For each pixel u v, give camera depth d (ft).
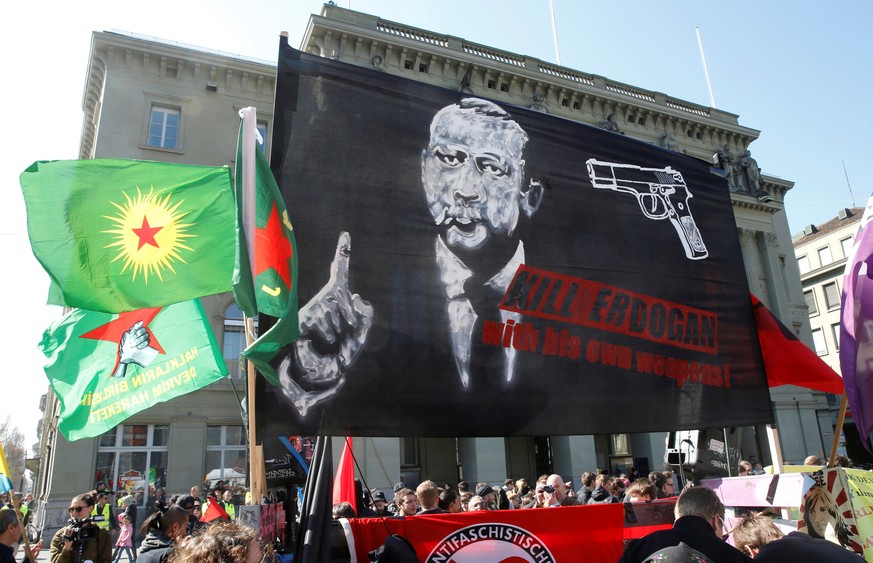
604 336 17.56
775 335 20.74
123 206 14.38
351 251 14.60
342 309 14.14
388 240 15.11
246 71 82.17
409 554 11.89
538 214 17.69
